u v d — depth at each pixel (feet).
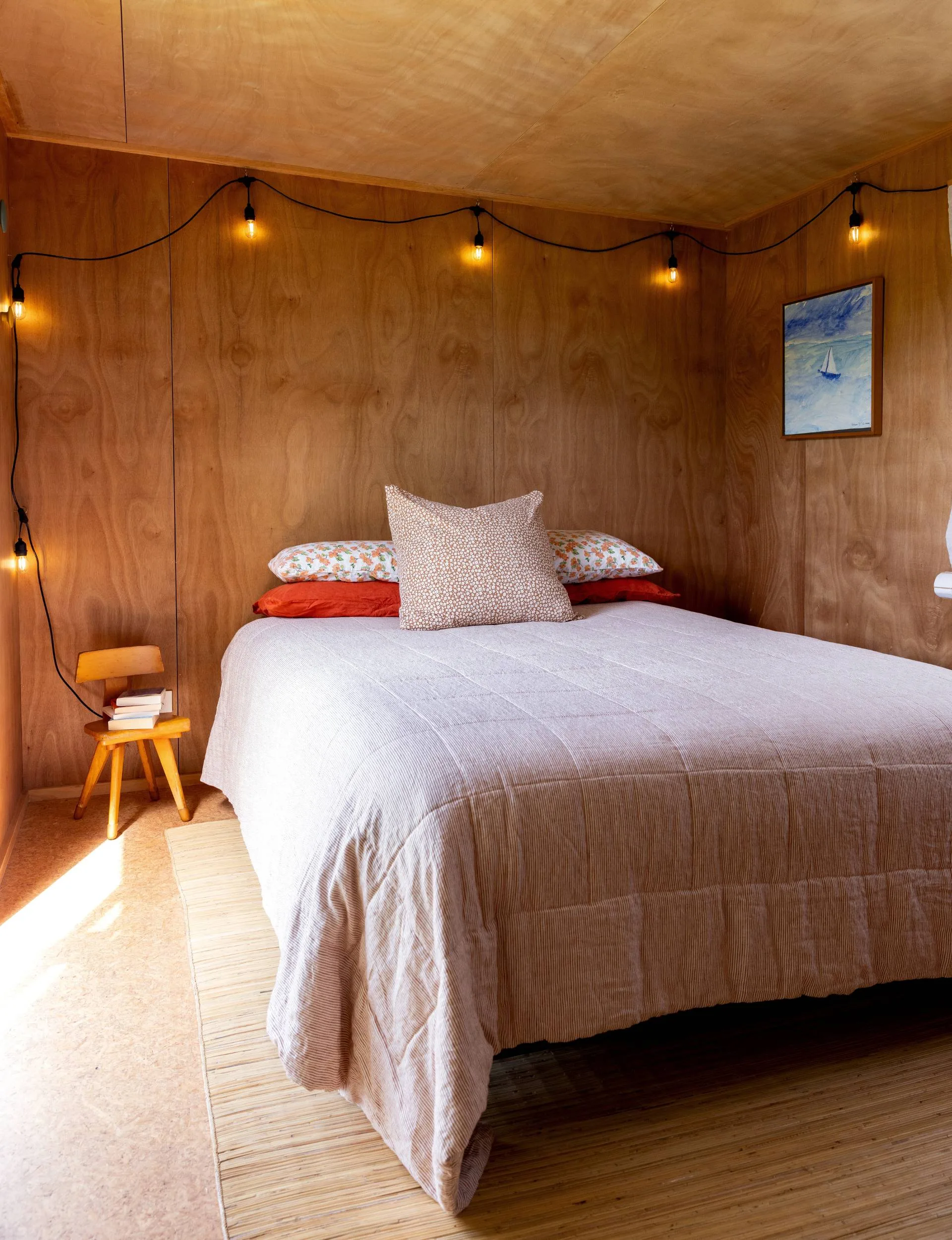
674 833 4.93
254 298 11.05
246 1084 5.34
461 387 12.10
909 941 5.36
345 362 11.51
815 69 8.59
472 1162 4.53
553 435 12.64
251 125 9.83
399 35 7.87
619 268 12.87
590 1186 4.51
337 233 11.38
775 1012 6.18
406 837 4.52
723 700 5.93
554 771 4.82
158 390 10.69
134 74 8.59
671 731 5.29
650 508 13.29
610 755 4.99
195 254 10.77
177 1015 6.16
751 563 13.29
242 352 11.03
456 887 4.39
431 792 4.59
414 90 8.96
